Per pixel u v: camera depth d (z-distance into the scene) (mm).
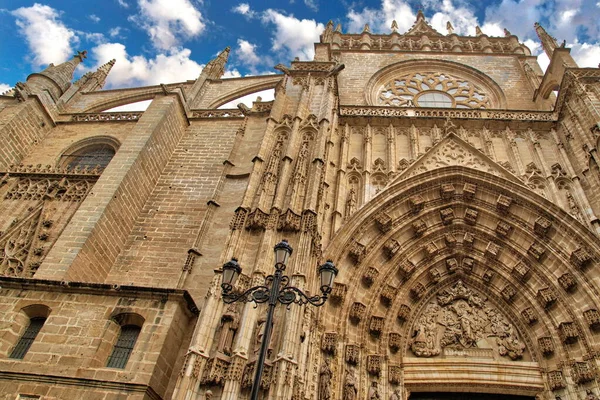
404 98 34969
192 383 12672
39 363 14398
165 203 23672
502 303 21844
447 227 23516
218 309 14609
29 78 31766
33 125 29312
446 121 27203
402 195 23328
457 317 21719
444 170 24281
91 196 21141
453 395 19625
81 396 13562
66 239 18984
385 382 18328
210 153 26984
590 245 20188
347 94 34312
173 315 15719
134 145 24297
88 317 15727
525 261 21797
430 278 22422
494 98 34438
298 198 18766
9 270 20672
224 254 16391
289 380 12555
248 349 13641
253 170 20516
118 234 21188
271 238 16875
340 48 41375
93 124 31125
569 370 18391
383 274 21266
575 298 19797
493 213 23234
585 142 24141
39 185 25250
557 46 33281
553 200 22688
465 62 37875
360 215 21938
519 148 26391
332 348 17156
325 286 11617
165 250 21203
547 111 27984
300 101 25000
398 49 40344
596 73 26641
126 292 16344
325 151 22547
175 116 28188
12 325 15711
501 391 19141
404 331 20766
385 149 26469
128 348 15336
